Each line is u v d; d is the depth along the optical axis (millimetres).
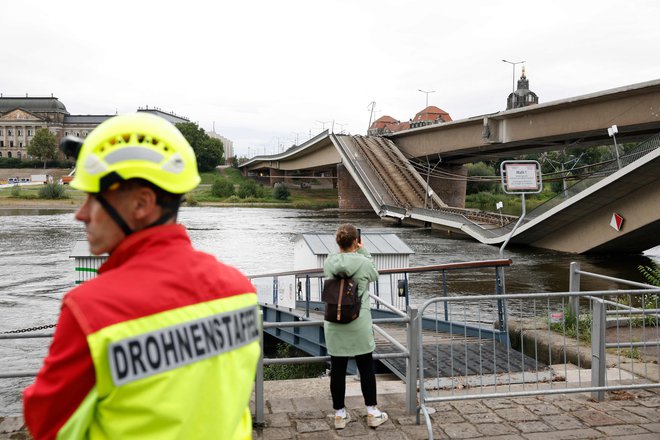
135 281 1608
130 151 1722
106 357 1487
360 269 5008
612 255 33969
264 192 112375
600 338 5773
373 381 5035
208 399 1652
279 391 6043
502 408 5531
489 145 53156
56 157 156625
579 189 30266
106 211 1743
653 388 6117
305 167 91688
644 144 25891
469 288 24375
